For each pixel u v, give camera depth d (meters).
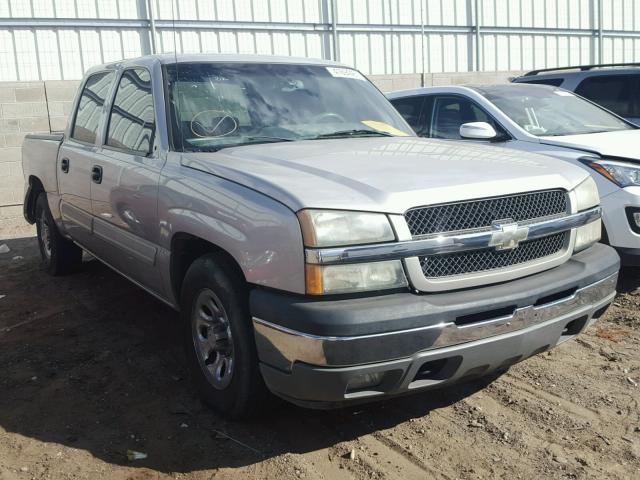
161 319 5.26
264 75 4.67
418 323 2.88
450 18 15.65
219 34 12.87
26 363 4.46
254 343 3.24
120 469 3.18
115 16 11.91
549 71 9.59
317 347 2.82
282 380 3.02
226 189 3.33
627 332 4.75
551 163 3.79
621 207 5.22
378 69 14.81
